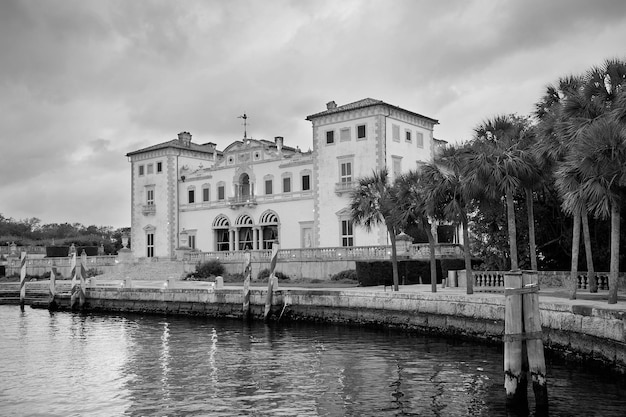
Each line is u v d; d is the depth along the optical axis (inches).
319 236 2600.9
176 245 3221.0
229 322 1651.1
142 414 716.7
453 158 1262.3
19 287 2591.0
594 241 1456.7
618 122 834.2
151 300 1916.8
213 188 3093.0
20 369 1005.2
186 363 1029.2
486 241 1644.9
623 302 936.3
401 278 1813.5
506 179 1109.1
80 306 2086.6
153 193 3319.4
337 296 1464.1
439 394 755.4
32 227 6496.1
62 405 768.3
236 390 817.5
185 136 3464.6
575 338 859.4
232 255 2539.4
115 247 4436.5
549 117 1138.7
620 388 737.0
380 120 2461.9
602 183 896.9
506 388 673.6
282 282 2171.5
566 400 694.5
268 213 2844.5
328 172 2591.0
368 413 689.0
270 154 2859.3
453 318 1178.6
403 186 1430.9
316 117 2625.5
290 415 692.1
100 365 1032.8
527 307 663.1
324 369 938.7
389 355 1027.3
